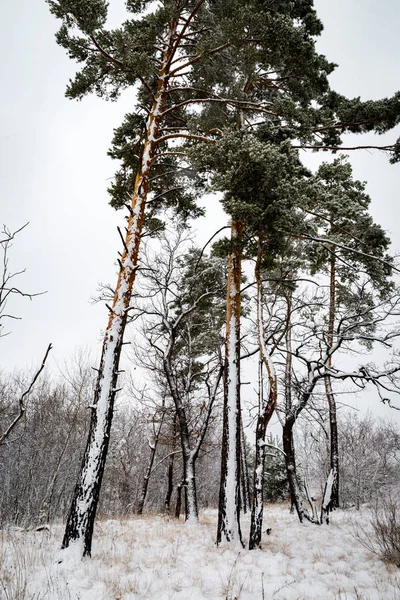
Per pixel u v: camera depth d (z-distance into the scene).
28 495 13.66
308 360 10.14
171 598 4.92
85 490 6.69
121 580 5.42
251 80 10.34
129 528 9.65
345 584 5.53
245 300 15.62
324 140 9.90
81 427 19.23
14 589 4.63
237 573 5.97
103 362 7.65
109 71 10.20
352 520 10.40
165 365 13.46
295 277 12.45
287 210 7.75
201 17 10.91
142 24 10.48
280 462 25.36
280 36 8.52
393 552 6.35
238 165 7.56
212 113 10.94
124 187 11.05
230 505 8.02
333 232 10.36
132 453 22.16
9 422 15.64
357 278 12.08
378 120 9.20
